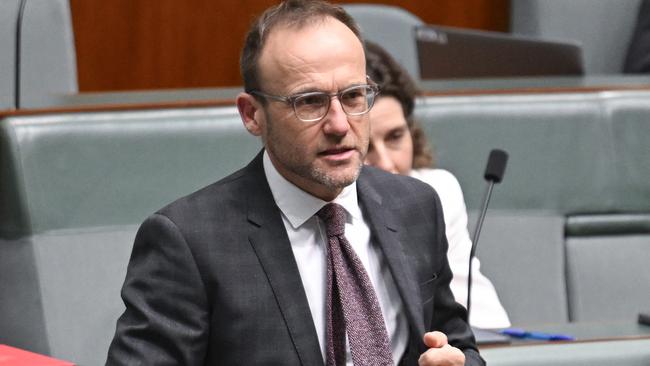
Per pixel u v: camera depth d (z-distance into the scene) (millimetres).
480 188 7645
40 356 4508
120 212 6590
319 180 4293
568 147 7762
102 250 6477
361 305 4441
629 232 7801
